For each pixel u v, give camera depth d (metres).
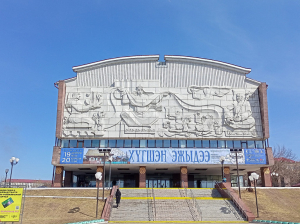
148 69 51.41
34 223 28.92
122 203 36.72
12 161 38.62
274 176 72.50
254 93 50.84
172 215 33.44
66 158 47.94
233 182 65.38
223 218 33.00
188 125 49.31
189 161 47.97
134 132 48.75
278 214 34.56
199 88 50.75
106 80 51.38
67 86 51.12
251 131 49.19
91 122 49.16
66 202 36.88
